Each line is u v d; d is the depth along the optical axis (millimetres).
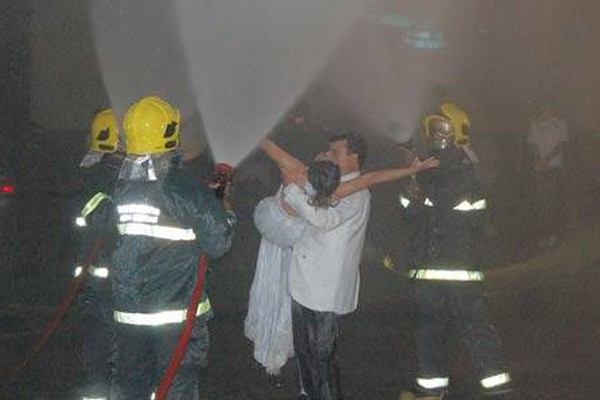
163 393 5105
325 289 6266
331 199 6164
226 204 5684
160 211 5191
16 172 14703
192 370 5285
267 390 7715
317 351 6301
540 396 7477
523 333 9594
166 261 5195
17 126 15164
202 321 5316
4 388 7539
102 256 6156
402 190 7141
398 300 10922
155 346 5250
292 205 6152
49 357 8406
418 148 7031
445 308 6977
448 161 6887
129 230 5203
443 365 7098
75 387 7605
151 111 5266
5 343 8836
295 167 6234
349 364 8422
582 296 11328
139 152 5258
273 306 6527
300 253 6312
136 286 5188
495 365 6961
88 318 6258
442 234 6910
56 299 10516
